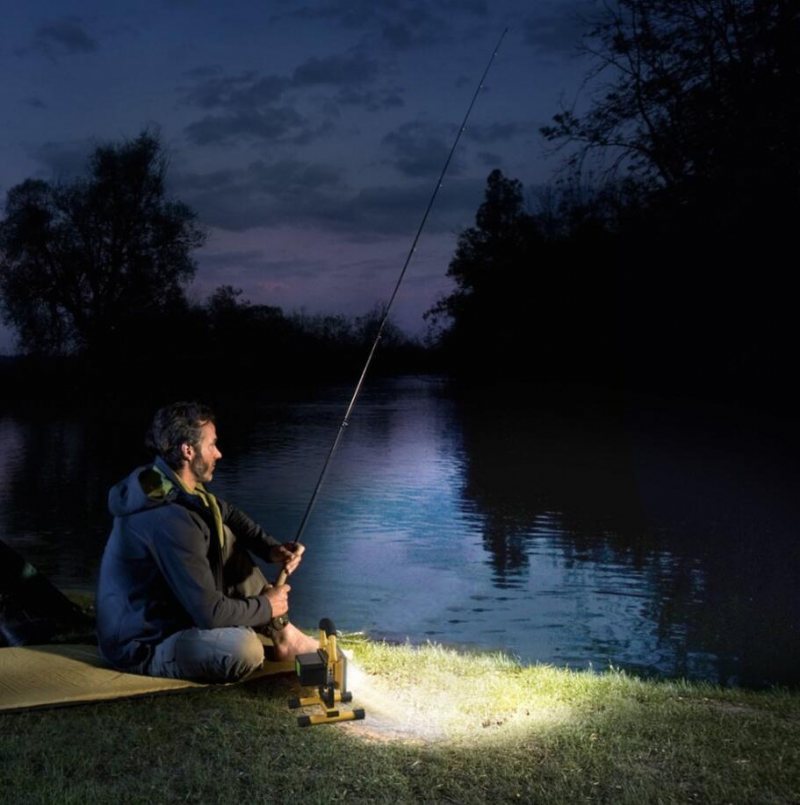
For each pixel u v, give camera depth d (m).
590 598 8.72
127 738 3.60
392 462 19.03
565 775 3.34
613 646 7.26
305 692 4.20
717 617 8.05
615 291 36.28
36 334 48.12
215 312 52.97
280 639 4.50
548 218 42.06
